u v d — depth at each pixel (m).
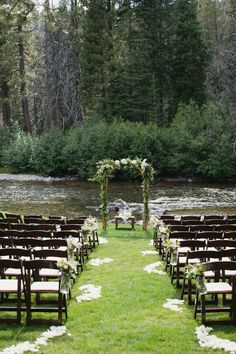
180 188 33.25
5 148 43.81
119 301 8.29
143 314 7.63
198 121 38.12
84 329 6.99
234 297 7.16
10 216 15.29
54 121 49.56
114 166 17.22
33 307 7.69
